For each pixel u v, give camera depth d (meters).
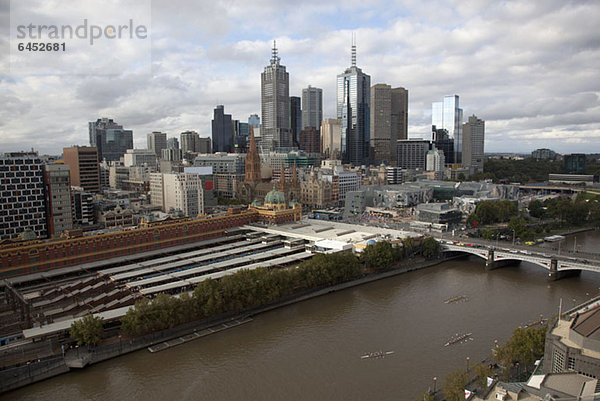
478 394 111.19
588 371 101.69
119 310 172.12
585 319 114.00
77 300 189.62
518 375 126.75
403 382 136.50
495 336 166.38
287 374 143.12
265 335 171.25
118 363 151.62
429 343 161.88
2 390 134.25
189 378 142.25
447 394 111.94
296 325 180.25
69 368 146.25
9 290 188.12
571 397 92.38
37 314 174.62
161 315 165.75
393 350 157.25
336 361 150.62
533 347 128.00
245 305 189.88
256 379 140.62
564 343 110.44
